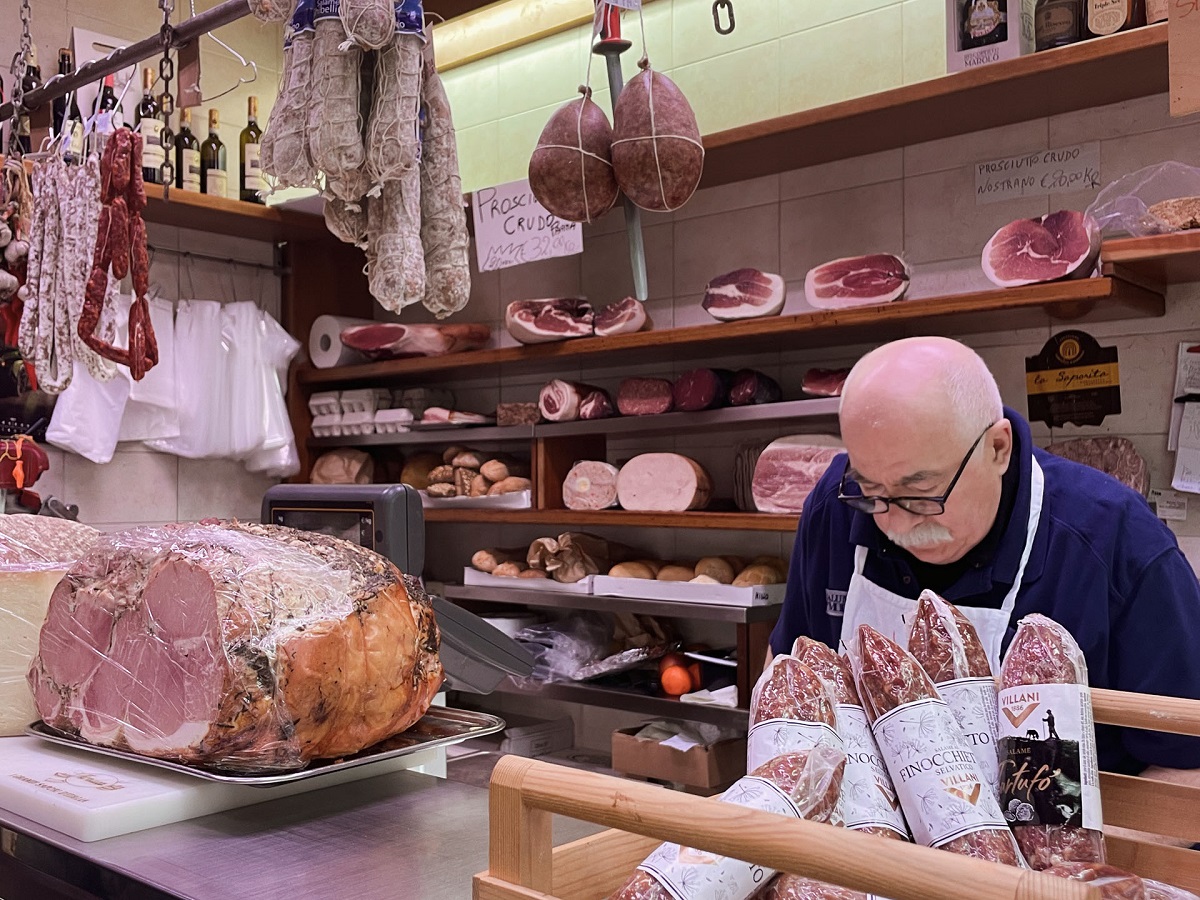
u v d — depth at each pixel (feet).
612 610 10.23
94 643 4.60
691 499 10.14
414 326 12.39
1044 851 2.73
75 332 8.29
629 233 5.94
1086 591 4.64
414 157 5.94
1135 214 7.84
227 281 13.44
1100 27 7.74
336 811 4.39
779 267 10.82
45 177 8.46
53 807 4.13
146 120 11.62
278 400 13.00
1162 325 8.53
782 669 3.05
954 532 4.45
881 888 1.99
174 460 12.85
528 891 2.58
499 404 12.53
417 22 5.86
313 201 12.41
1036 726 2.87
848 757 2.93
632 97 5.73
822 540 5.57
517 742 11.55
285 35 6.18
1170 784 3.18
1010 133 9.34
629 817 2.39
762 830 2.17
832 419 10.01
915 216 9.91
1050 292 7.80
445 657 5.74
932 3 9.75
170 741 4.24
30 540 5.74
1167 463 8.50
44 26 11.66
